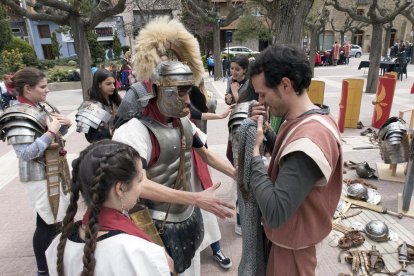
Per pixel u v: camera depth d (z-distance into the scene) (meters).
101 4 8.32
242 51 28.34
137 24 18.70
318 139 1.08
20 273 2.71
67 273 1.07
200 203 1.51
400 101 9.41
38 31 33.09
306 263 1.32
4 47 19.69
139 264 0.98
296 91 1.18
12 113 2.10
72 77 16.61
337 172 1.24
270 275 1.40
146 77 1.65
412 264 2.62
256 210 1.39
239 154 1.38
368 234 2.99
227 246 2.99
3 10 18.94
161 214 1.73
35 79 2.15
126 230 1.05
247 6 20.34
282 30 6.13
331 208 1.28
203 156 2.00
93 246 0.97
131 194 1.08
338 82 14.16
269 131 1.52
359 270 2.58
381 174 4.41
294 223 1.25
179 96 1.56
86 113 2.64
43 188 2.27
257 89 1.22
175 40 1.75
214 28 16.58
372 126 6.92
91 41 24.19
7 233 3.32
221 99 11.03
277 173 1.23
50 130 2.17
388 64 14.32
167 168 1.69
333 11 33.25
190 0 16.17
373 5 10.22
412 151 3.32
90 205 1.01
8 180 4.74
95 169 1.01
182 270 1.79
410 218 3.38
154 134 1.61
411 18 20.56
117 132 1.61
